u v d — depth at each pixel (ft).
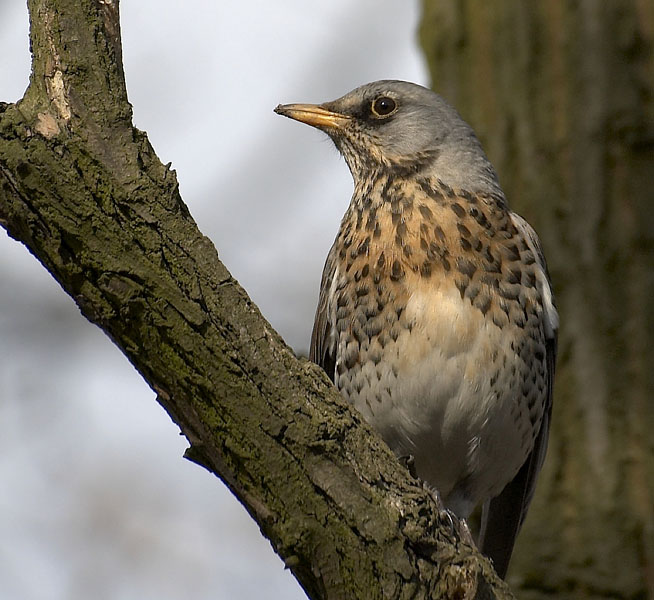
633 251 39.34
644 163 39.86
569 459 39.01
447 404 35.42
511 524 39.29
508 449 36.88
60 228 22.44
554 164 40.65
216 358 23.00
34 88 23.16
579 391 39.09
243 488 23.57
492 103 42.19
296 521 23.40
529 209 40.73
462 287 34.99
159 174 23.20
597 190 39.91
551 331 36.55
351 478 23.68
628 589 37.37
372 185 37.86
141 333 22.90
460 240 35.27
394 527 23.70
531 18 41.78
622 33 40.65
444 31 43.62
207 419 23.29
